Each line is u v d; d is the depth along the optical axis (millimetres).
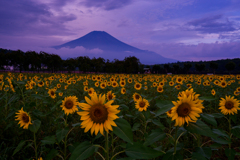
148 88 13602
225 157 3793
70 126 5141
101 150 3994
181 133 2244
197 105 1846
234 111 3205
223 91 10164
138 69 79000
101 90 10633
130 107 7113
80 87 13242
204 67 87062
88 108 1765
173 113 1846
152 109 7285
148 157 1682
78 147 1803
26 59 59031
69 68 66750
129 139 1554
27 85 6844
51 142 2967
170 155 2098
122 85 10406
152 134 2191
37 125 2965
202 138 4711
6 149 3609
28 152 3799
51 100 6898
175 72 96938
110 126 1646
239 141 4324
